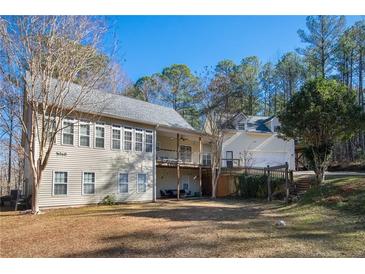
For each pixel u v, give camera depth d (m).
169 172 26.31
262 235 7.77
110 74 17.69
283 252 6.16
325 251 6.12
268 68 44.00
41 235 8.38
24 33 13.90
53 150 16.39
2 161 31.66
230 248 6.58
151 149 21.89
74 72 15.02
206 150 30.03
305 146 15.41
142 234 8.18
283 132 15.38
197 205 17.45
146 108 24.23
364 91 34.44
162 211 13.98
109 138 19.34
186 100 38.94
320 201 12.23
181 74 40.28
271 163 30.80
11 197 18.00
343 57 34.97
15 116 16.09
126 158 20.17
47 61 14.14
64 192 16.75
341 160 32.50
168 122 24.06
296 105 14.28
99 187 18.47
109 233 8.41
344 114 13.48
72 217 12.21
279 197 20.17
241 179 23.95
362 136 33.59
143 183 21.05
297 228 8.62
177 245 6.94
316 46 35.44
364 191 11.77
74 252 6.56
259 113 43.28
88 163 18.03
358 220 8.90
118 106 21.16
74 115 17.27
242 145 30.81
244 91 33.06
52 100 15.12
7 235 8.47
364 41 33.53
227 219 10.83
